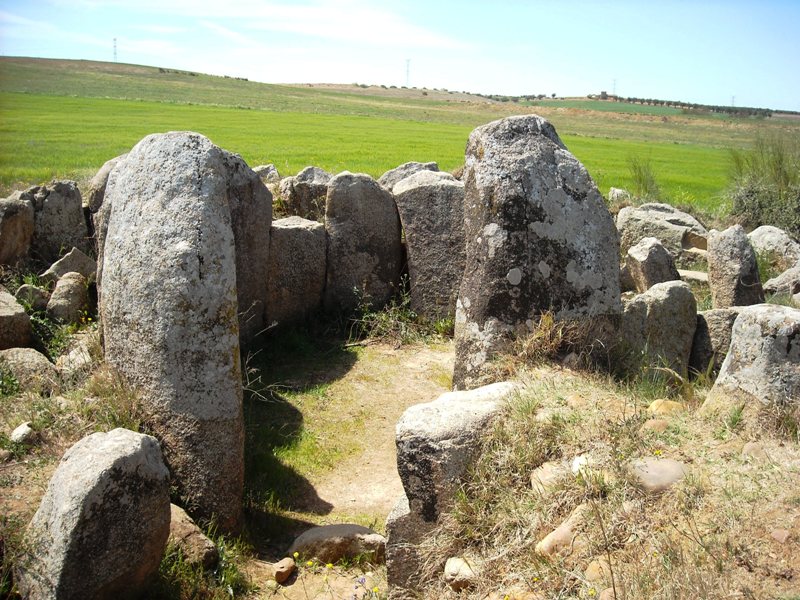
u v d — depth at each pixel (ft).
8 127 98.37
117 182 19.07
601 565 11.49
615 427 14.20
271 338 28.30
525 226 19.57
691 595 10.09
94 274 29.96
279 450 21.24
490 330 19.60
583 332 19.33
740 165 52.90
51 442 17.42
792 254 37.19
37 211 31.14
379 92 353.51
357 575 15.96
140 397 17.37
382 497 19.27
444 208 29.63
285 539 17.43
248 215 26.25
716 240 27.27
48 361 22.21
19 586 13.24
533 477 13.76
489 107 267.59
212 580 14.92
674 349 20.22
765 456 12.62
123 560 13.29
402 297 30.89
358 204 29.89
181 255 16.93
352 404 24.13
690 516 11.73
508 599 11.73
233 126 117.29
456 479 14.03
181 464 16.94
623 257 37.32
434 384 25.62
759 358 13.80
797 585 10.07
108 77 261.03
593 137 152.25
